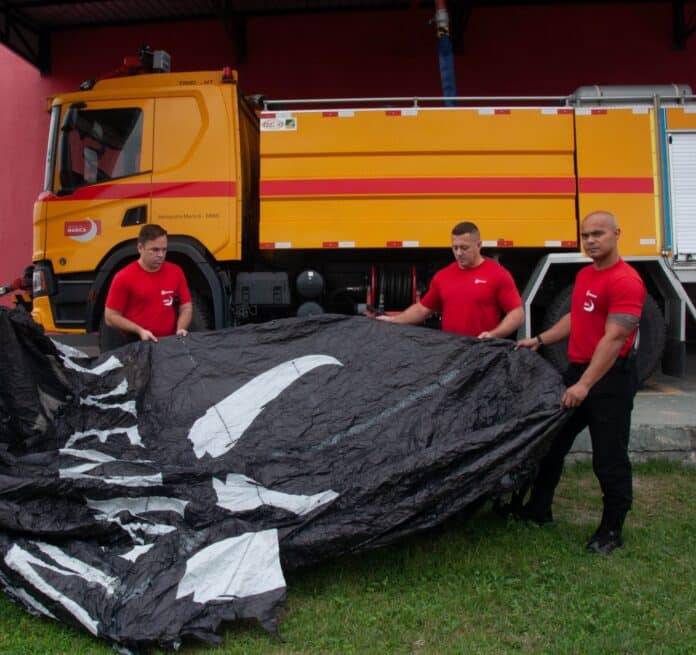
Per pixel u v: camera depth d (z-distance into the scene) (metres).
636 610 3.07
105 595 2.88
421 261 7.30
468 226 4.25
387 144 6.46
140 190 6.63
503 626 2.97
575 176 6.47
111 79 6.80
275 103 6.49
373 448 3.56
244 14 11.56
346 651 2.79
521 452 3.47
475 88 11.28
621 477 3.64
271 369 3.89
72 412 3.77
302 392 3.80
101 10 11.43
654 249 6.46
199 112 6.62
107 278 6.64
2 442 3.61
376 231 6.48
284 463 3.46
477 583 3.33
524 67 11.22
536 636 2.89
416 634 2.92
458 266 4.39
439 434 3.63
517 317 4.18
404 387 3.79
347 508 3.24
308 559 3.18
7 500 3.13
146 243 4.48
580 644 2.82
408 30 11.34
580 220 6.45
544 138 6.44
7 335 3.78
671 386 7.40
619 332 3.43
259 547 3.06
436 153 6.45
